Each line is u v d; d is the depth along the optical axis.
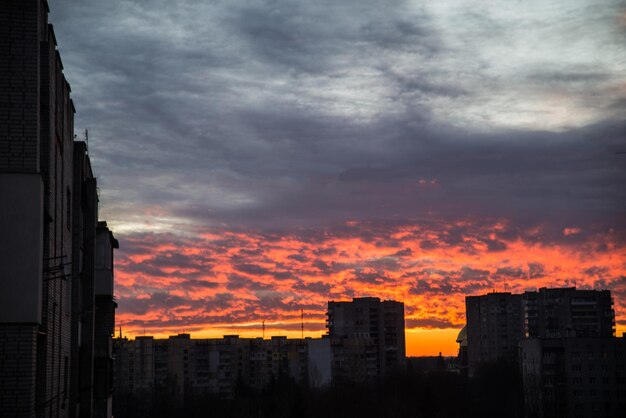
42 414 22.50
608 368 135.62
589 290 184.88
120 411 143.25
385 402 131.12
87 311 33.50
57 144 25.25
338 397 133.62
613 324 184.50
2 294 18.77
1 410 18.66
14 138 19.61
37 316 18.91
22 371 18.83
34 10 20.05
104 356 40.09
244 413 130.50
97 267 38.66
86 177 36.41
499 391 162.88
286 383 135.25
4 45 19.81
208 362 182.88
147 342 170.88
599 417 134.50
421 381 158.00
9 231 18.89
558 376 136.25
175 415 139.12
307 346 186.25
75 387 32.34
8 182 18.98
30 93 19.80
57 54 25.08
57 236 25.33
